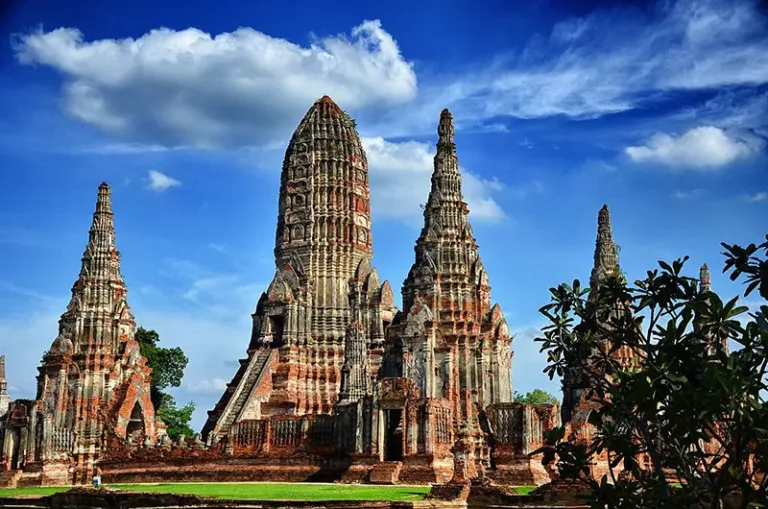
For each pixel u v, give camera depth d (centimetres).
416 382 10275
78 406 11481
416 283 10831
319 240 13400
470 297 10744
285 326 12812
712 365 2647
